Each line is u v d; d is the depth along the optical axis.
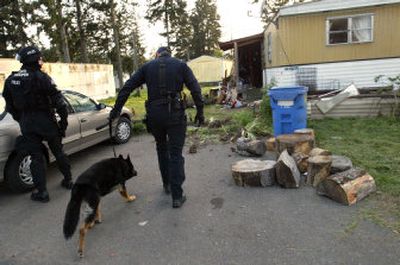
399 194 3.88
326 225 3.35
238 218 3.62
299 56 11.86
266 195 4.16
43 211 4.17
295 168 4.40
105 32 33.59
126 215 3.89
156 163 5.82
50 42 28.97
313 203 3.84
